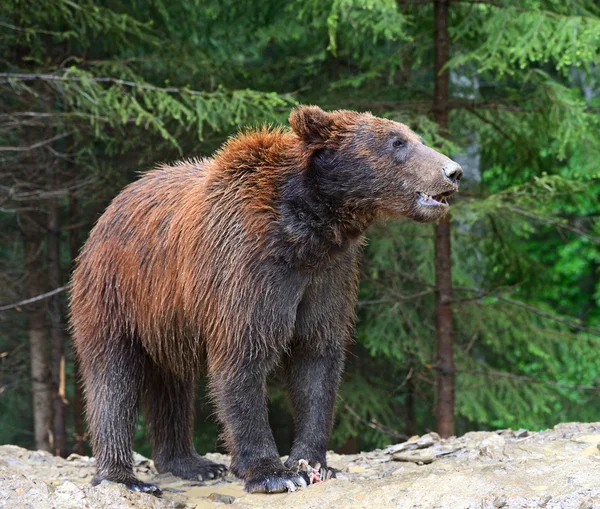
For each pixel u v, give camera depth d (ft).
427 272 56.08
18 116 53.11
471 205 44.42
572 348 54.85
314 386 24.18
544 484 20.75
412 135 23.06
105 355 25.68
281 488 22.84
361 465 27.78
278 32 52.80
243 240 22.54
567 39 41.96
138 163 54.44
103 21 46.44
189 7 53.06
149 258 24.86
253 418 23.13
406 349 56.54
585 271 92.73
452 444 29.14
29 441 70.69
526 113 46.88
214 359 23.25
